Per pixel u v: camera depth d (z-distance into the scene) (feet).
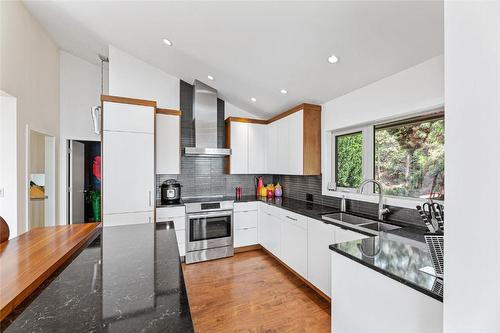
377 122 7.58
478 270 1.84
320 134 9.71
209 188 12.87
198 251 10.46
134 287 2.85
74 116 12.91
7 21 8.11
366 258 3.78
